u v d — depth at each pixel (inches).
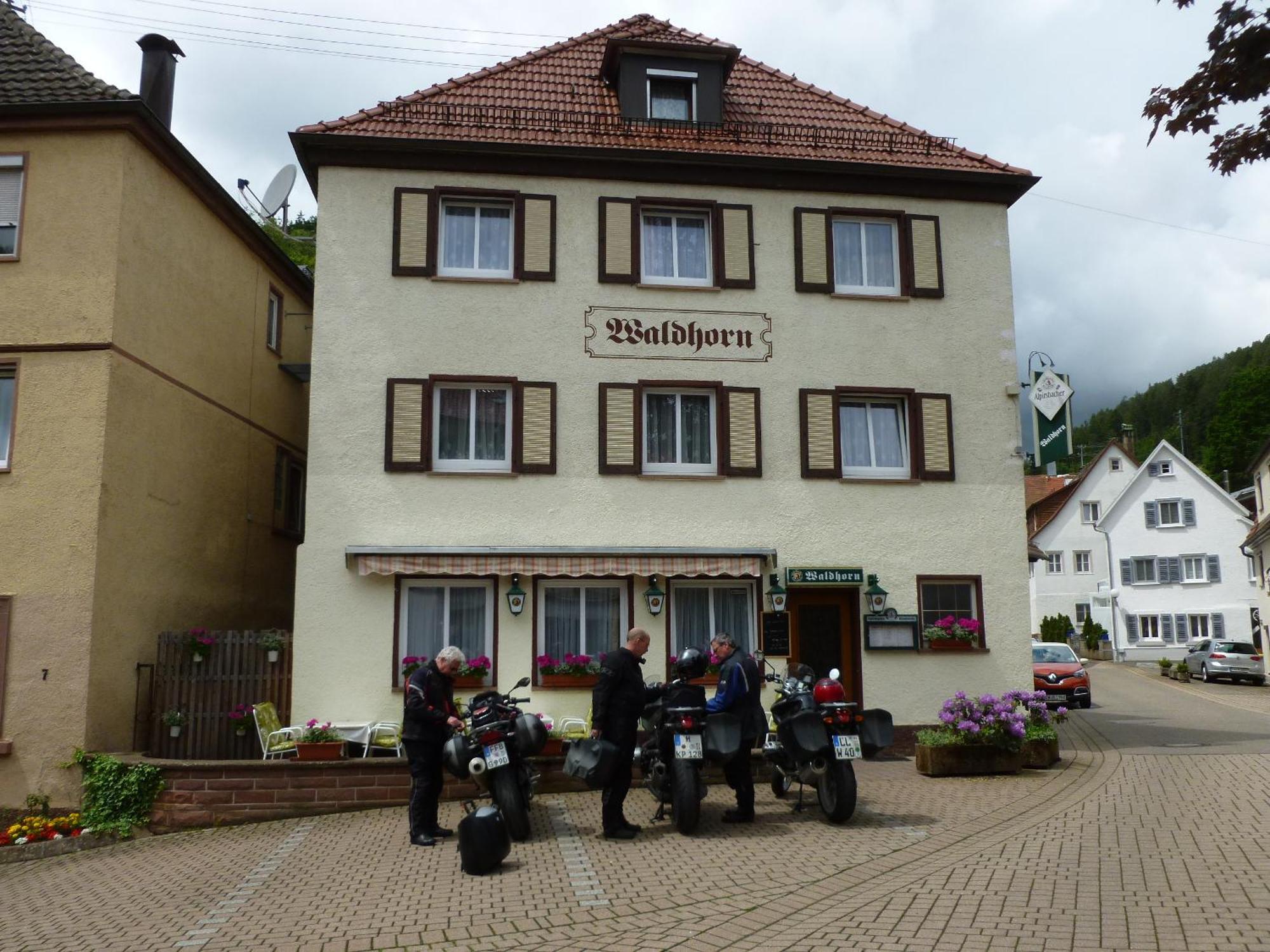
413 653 564.4
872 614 599.5
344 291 586.6
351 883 329.1
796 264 628.1
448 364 587.8
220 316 644.7
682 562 577.6
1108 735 705.6
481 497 578.2
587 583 582.9
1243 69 260.5
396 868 347.3
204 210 622.8
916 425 623.8
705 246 634.8
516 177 610.5
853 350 626.5
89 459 501.7
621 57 667.4
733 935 255.9
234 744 529.3
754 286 622.2
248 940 273.9
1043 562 2374.5
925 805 426.3
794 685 416.8
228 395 656.4
